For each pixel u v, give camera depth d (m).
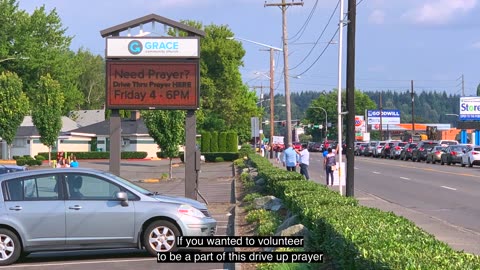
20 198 12.49
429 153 61.28
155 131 42.44
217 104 83.31
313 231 10.54
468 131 88.69
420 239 7.75
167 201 12.98
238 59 84.12
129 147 80.25
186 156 22.33
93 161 71.12
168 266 12.14
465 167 51.91
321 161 68.56
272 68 65.56
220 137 74.19
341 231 8.41
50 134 61.16
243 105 86.12
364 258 7.01
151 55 22.06
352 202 12.95
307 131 184.62
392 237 7.77
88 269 12.00
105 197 12.73
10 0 73.75
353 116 20.86
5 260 12.31
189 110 22.30
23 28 74.62
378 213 10.36
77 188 12.70
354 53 20.78
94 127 83.50
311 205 12.05
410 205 23.00
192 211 12.95
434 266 5.95
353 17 20.72
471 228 16.86
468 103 85.31
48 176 12.69
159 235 12.76
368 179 37.44
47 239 12.39
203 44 81.69
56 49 78.31
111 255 13.50
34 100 69.50
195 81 22.17
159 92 22.11
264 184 25.44
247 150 67.62
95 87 117.44
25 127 76.12
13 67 73.81
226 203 24.73
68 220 12.45
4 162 56.81
